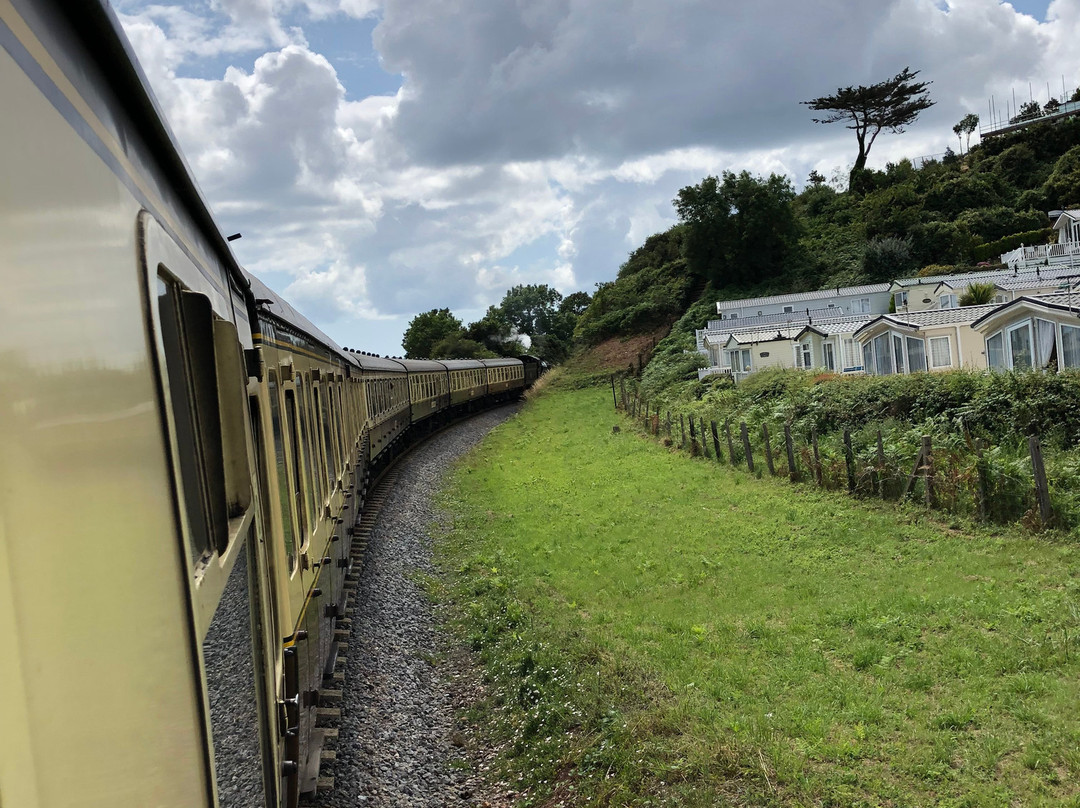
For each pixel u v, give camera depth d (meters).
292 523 5.82
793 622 9.63
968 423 16.92
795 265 68.38
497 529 16.78
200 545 2.27
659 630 10.03
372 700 8.70
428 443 30.39
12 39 1.29
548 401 48.69
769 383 28.33
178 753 1.74
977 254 63.09
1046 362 21.03
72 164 1.53
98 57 1.86
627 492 19.00
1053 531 11.38
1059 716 6.66
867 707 7.20
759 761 6.39
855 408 20.39
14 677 1.13
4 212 1.19
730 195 67.50
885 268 63.97
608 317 66.31
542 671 8.86
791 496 16.23
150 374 1.84
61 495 1.31
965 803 5.73
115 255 1.72
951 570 10.77
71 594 1.32
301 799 6.44
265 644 3.63
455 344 74.12
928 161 88.44
